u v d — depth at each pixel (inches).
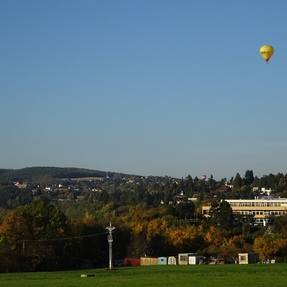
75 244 7066.9
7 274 5167.3
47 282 3826.3
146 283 3572.8
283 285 3243.1
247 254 7406.5
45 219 6771.7
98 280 3941.9
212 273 4534.9
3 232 6437.0
